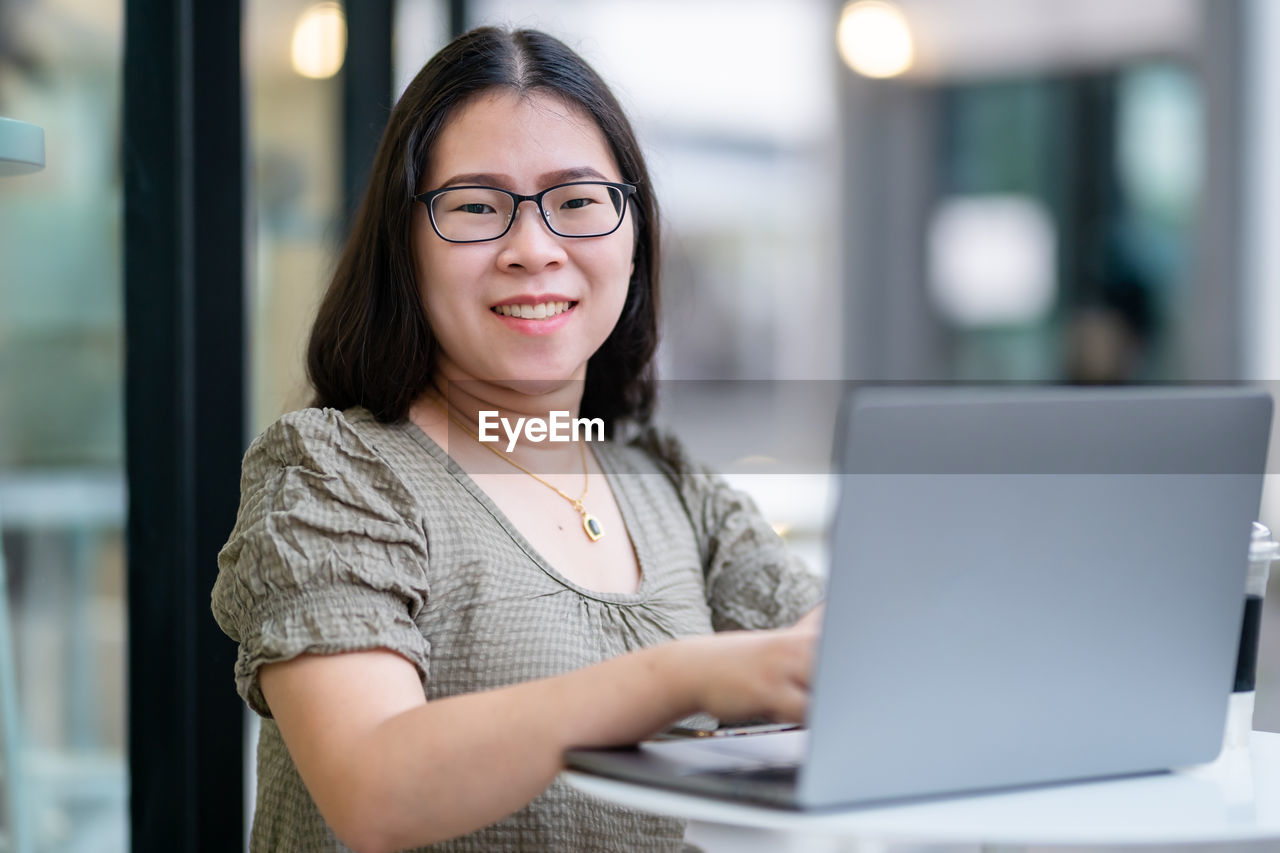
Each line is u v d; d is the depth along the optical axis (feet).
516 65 3.84
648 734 2.66
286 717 2.93
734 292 16.44
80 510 5.21
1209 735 2.75
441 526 3.46
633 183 4.12
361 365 3.71
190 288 5.59
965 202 17.03
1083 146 16.61
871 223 17.02
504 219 3.73
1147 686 2.61
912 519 2.29
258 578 3.07
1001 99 16.88
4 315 4.88
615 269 3.86
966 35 16.83
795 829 2.25
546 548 3.68
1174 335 16.35
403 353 3.71
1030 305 16.93
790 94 16.72
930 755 2.39
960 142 17.01
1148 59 16.26
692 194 16.25
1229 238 15.92
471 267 3.67
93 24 5.19
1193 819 2.41
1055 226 16.80
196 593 5.57
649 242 4.37
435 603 3.39
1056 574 2.44
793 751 2.73
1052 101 16.71
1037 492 2.40
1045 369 16.89
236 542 3.20
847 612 2.25
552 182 3.76
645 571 3.88
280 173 6.97
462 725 2.68
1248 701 3.17
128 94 5.36
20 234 4.93
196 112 5.63
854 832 2.23
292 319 7.14
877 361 17.04
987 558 2.37
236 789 5.54
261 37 6.69
